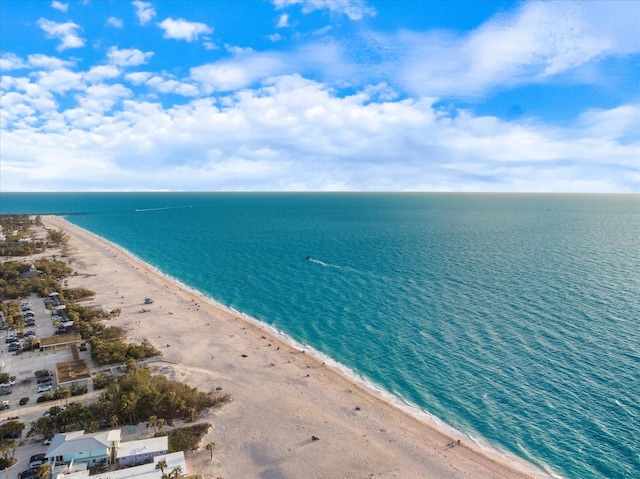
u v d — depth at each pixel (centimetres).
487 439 7225
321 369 9825
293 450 6931
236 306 14525
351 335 11612
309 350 10862
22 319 12462
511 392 8406
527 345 10356
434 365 9681
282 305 14412
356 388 8981
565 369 9119
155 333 11812
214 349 10831
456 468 6531
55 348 10725
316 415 7962
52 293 15012
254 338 11619
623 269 17938
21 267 17725
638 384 8419
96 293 15612
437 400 8394
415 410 8150
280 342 11369
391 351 10512
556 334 10919
